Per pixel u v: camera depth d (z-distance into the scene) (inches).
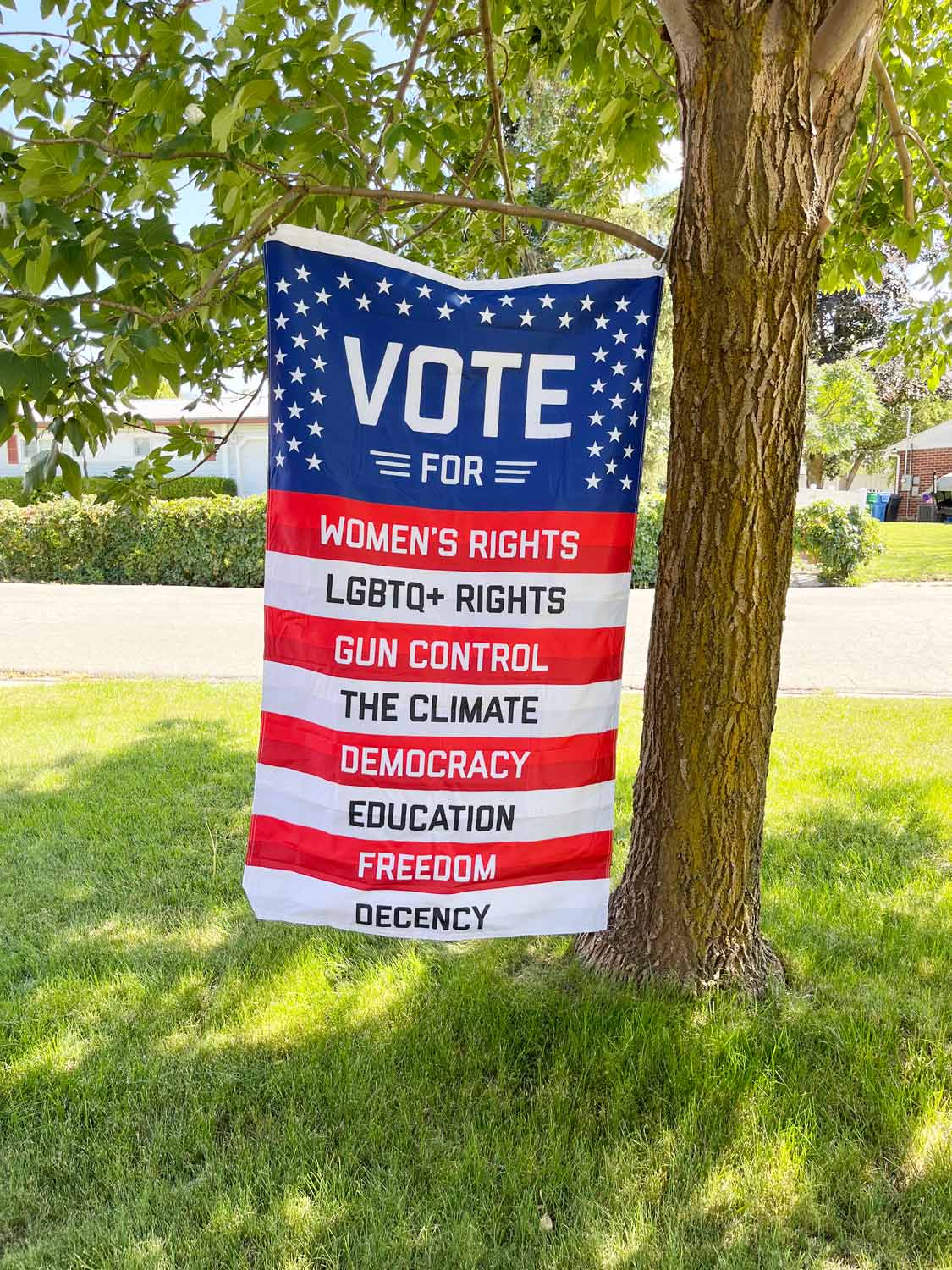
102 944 141.0
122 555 637.9
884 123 178.1
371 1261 83.7
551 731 96.3
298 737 94.3
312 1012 121.4
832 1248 85.8
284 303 87.8
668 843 118.8
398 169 98.0
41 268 81.6
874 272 189.0
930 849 173.3
